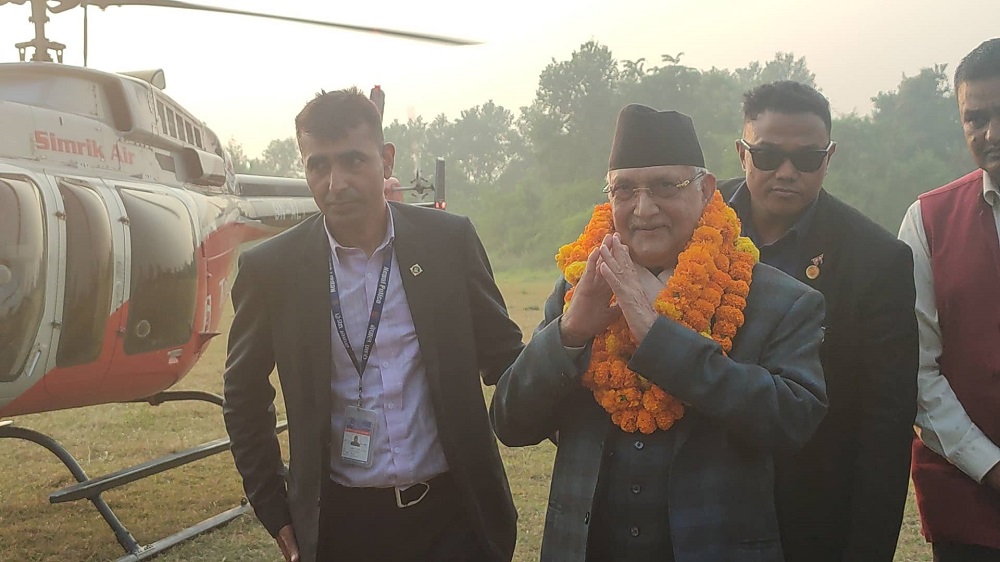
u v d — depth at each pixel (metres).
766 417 1.87
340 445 2.48
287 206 7.44
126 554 4.75
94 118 4.93
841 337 2.29
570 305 2.05
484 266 2.71
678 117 2.07
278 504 2.60
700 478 1.96
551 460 6.61
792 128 2.30
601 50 50.66
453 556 2.55
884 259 2.26
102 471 6.60
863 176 42.47
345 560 2.52
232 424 2.62
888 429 2.19
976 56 2.34
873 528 2.16
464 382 2.55
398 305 2.52
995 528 2.43
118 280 4.68
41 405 4.66
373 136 2.46
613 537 2.02
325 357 2.46
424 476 2.50
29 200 4.20
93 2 5.64
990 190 2.46
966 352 2.48
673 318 1.98
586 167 51.09
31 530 5.32
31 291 4.17
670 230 2.06
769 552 1.96
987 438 2.43
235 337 2.62
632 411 1.99
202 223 5.64
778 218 2.41
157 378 5.39
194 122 6.10
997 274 2.45
